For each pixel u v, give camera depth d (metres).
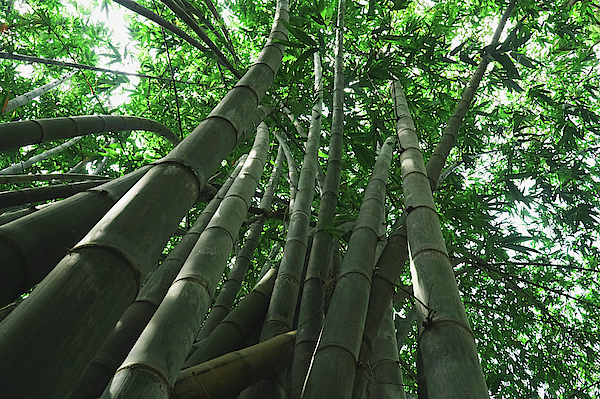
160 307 1.50
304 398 1.37
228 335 2.21
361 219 2.14
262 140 3.08
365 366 1.72
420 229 1.79
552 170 4.86
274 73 2.17
